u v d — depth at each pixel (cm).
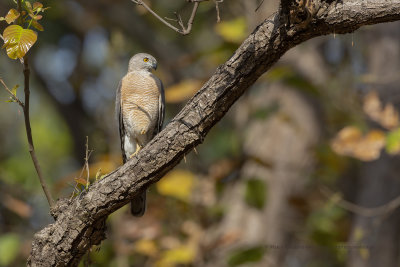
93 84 1596
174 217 1111
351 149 962
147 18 1499
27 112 634
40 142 1753
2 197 1216
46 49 1653
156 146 604
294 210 1277
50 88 1627
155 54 1544
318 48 1392
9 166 1320
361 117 1285
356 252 1168
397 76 1080
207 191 1121
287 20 548
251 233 1252
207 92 591
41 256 639
